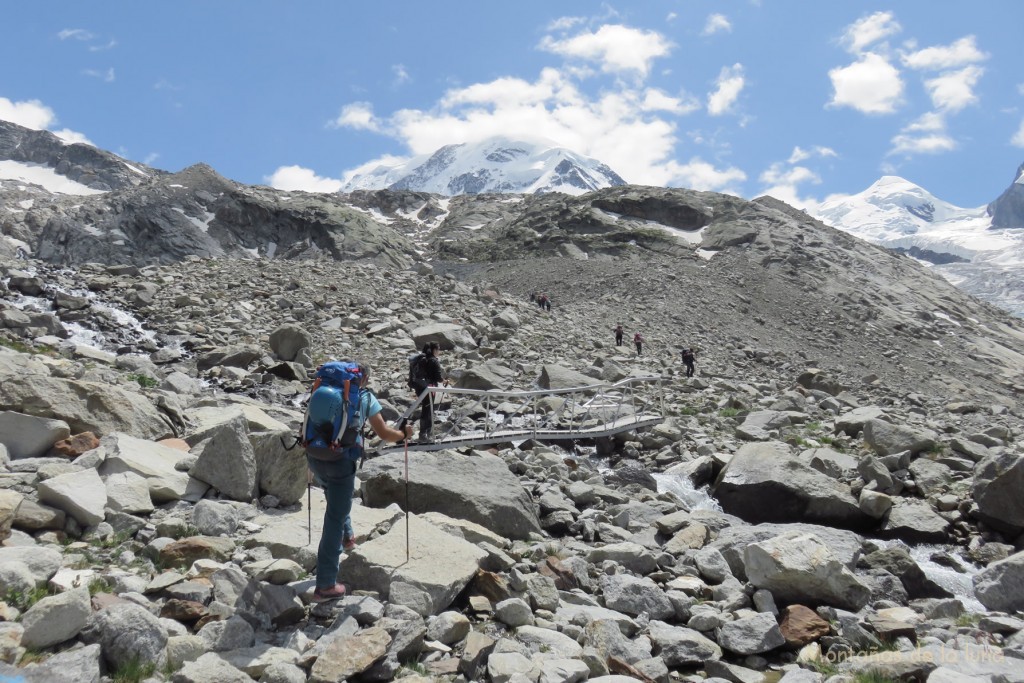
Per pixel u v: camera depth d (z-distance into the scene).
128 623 5.05
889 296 110.88
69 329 21.61
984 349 97.38
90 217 150.62
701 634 7.17
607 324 56.09
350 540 7.40
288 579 6.68
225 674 4.80
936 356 87.44
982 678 5.84
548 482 12.84
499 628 6.61
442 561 7.21
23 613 5.30
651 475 14.34
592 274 92.62
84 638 5.08
